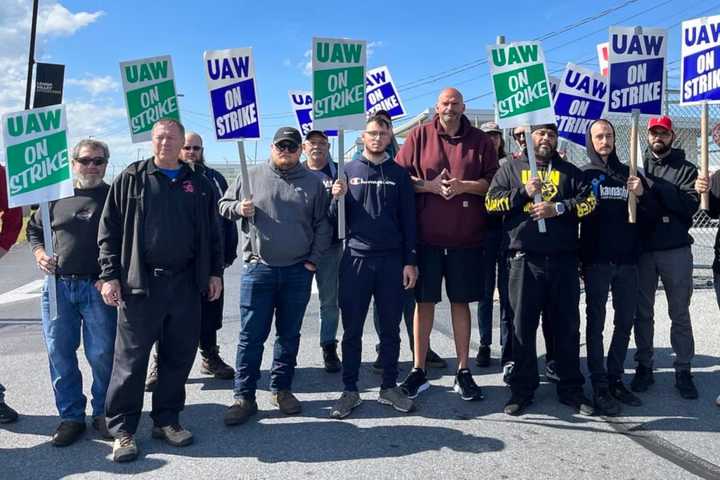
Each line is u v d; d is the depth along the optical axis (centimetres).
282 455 370
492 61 455
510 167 450
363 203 442
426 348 487
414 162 484
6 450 379
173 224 372
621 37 464
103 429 397
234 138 442
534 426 415
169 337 386
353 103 452
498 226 533
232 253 528
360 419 430
